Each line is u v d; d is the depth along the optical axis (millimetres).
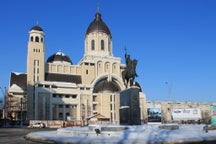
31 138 26203
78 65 125938
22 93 110438
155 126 33375
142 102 125688
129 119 36531
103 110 115062
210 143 20750
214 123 53406
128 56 41281
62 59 129000
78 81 122125
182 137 22172
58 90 110938
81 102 114312
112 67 126875
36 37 115625
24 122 94125
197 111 86500
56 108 109812
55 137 24297
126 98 38375
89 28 132750
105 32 131500
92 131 26516
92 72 123062
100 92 117750
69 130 28438
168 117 135125
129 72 40406
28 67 111562
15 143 23062
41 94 107500
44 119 105375
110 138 22531
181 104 157375
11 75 117938
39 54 114562
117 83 126938
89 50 129875
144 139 21156
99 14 136750
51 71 120500
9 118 103062
